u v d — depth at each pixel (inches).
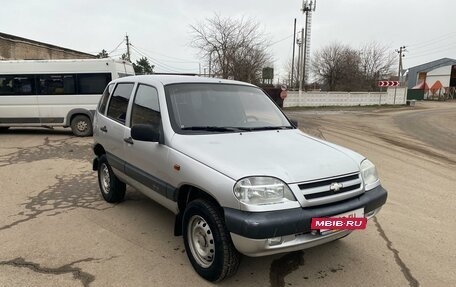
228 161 119.8
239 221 108.3
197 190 130.0
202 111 154.5
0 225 175.0
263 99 181.0
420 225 185.8
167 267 136.9
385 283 129.7
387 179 282.0
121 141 175.0
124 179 182.2
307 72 1845.5
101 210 196.1
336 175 121.3
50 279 127.7
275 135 151.0
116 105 191.6
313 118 863.7
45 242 156.6
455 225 187.5
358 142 479.5
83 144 421.1
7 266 136.1
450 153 419.8
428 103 1791.3
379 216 196.5
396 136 559.5
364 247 157.2
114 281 126.9
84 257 143.8
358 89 2053.4
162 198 146.7
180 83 162.6
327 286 126.7
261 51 1182.3
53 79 478.6
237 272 133.6
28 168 296.2
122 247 152.7
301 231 111.7
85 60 476.1
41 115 484.1
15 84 481.4
